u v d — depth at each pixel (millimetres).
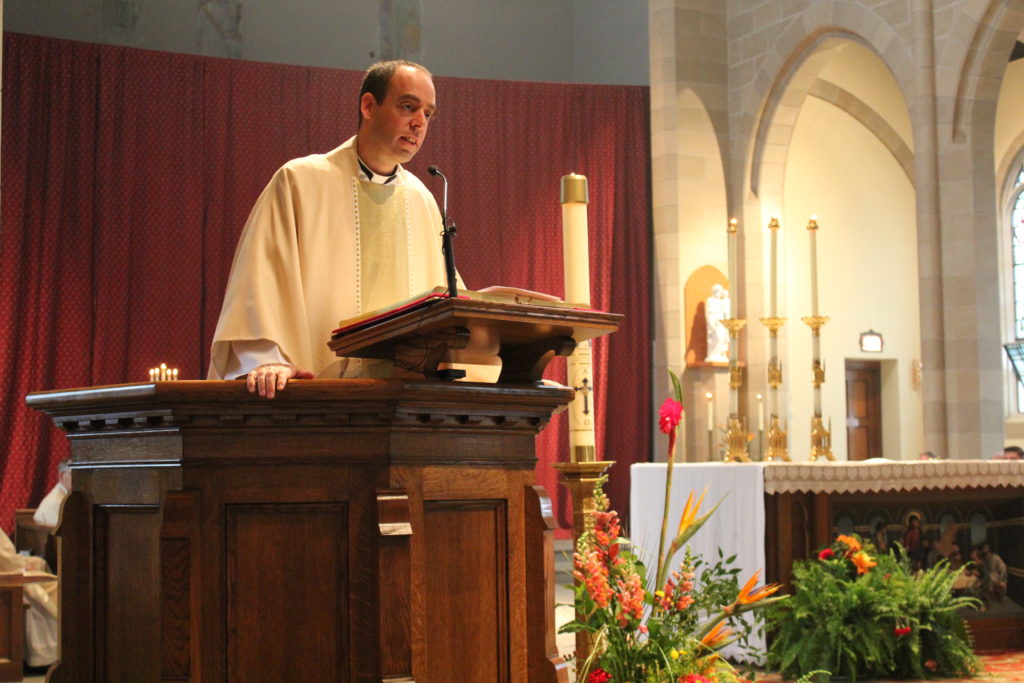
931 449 10805
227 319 2367
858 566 6215
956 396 10742
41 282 10961
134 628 2129
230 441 2068
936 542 7062
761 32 13320
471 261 12883
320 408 2059
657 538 6828
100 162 11289
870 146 15312
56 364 10992
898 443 15219
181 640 1988
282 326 2395
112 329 11234
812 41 12844
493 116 13133
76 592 2246
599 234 13461
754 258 13461
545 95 13367
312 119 12266
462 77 14133
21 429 10734
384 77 2596
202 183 11734
